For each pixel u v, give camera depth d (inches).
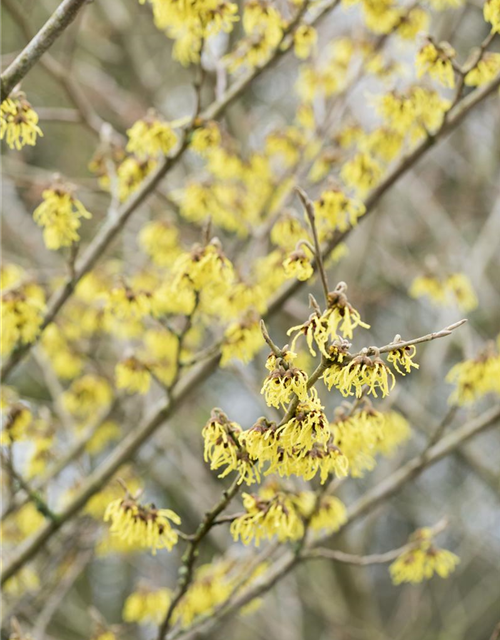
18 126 119.5
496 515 373.1
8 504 184.2
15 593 227.3
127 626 231.5
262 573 168.1
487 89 163.0
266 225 203.8
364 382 85.5
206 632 157.2
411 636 388.5
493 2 130.8
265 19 158.1
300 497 134.1
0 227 324.2
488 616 434.9
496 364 165.2
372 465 124.0
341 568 311.6
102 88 335.3
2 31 417.1
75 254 162.7
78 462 213.6
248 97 396.5
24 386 407.2
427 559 149.6
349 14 289.7
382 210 312.3
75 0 111.7
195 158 298.0
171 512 109.3
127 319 205.8
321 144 219.5
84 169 424.2
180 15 139.5
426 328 380.5
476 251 293.4
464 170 392.2
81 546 223.6
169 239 204.2
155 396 277.6
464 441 183.2
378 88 259.6
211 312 167.6
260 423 88.6
